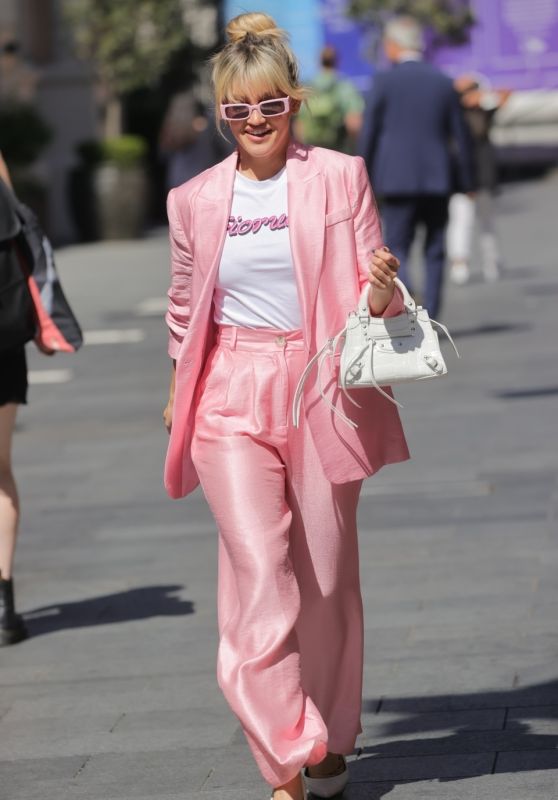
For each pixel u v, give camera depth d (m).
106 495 17.30
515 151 70.12
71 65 55.09
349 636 8.59
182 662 11.42
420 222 25.33
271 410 8.28
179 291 8.59
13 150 47.38
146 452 19.50
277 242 8.24
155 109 61.22
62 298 12.12
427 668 10.73
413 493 16.25
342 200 8.26
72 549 15.05
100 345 28.72
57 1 55.38
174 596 13.26
